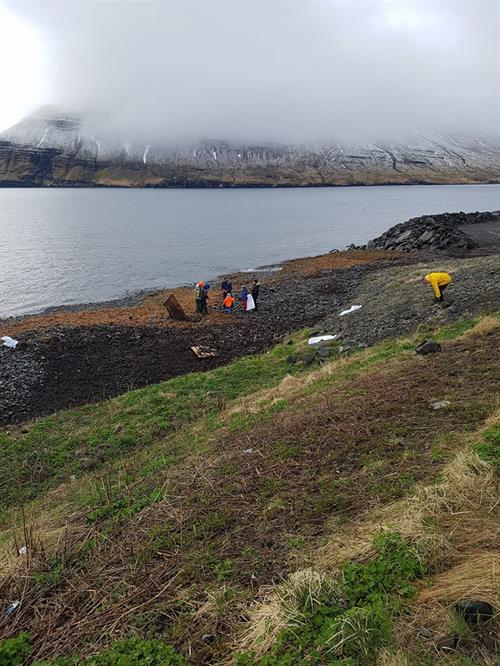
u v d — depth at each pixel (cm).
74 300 3762
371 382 1055
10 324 2720
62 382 1862
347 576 464
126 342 2255
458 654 357
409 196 17512
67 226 8894
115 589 559
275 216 10750
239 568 539
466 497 550
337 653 380
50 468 1229
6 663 473
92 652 462
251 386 1600
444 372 1001
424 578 453
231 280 3947
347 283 3250
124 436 1324
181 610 497
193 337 2334
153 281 4403
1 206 14188
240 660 402
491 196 16938
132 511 762
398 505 569
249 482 740
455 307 1778
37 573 633
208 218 10450
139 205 14825
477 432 695
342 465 721
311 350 1833
